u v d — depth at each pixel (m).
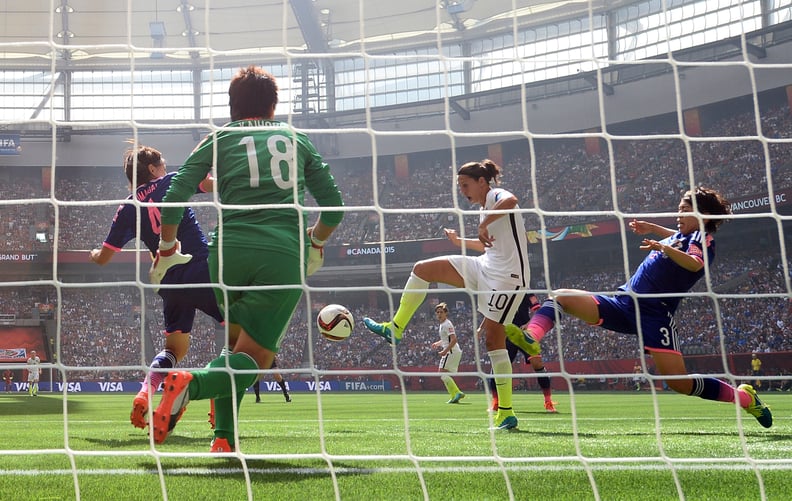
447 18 36.31
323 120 38.00
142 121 38.44
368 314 35.28
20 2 35.31
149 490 2.65
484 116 36.41
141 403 3.42
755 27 30.84
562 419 7.54
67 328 35.03
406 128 37.41
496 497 2.49
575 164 34.59
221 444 3.48
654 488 2.66
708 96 31.48
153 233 4.77
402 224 36.66
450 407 11.75
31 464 3.42
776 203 26.97
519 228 5.35
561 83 34.44
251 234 3.22
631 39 33.97
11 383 32.00
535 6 35.03
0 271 35.47
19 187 37.81
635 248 32.72
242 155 3.35
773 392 21.20
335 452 4.14
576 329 29.52
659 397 17.14
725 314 27.70
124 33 37.66
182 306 4.81
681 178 31.67
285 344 34.41
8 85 38.16
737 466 3.19
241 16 36.72
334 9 35.66
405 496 2.51
